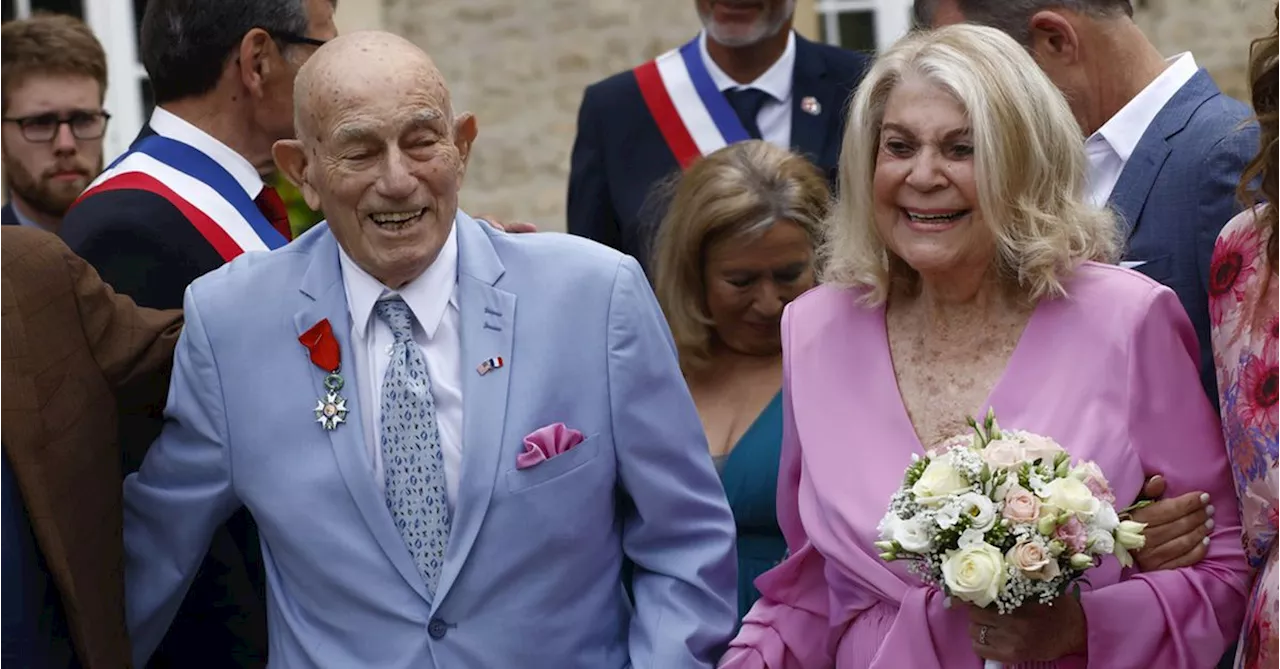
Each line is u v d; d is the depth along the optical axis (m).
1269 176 7.99
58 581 8.38
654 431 8.43
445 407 8.34
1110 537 7.50
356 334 8.41
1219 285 8.30
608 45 19.05
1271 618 7.89
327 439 8.31
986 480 7.56
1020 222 8.16
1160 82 9.86
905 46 8.39
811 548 8.74
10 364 8.34
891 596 8.22
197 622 9.56
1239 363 8.11
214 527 8.71
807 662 8.75
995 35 8.30
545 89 19.09
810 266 10.30
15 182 13.97
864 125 8.45
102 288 8.88
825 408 8.59
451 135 8.22
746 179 10.28
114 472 8.77
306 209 14.03
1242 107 9.73
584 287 8.45
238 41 10.07
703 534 8.59
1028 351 8.24
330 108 8.02
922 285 8.62
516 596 8.25
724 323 10.41
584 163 13.80
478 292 8.40
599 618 8.47
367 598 8.23
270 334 8.45
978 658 8.10
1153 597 8.02
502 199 19.19
